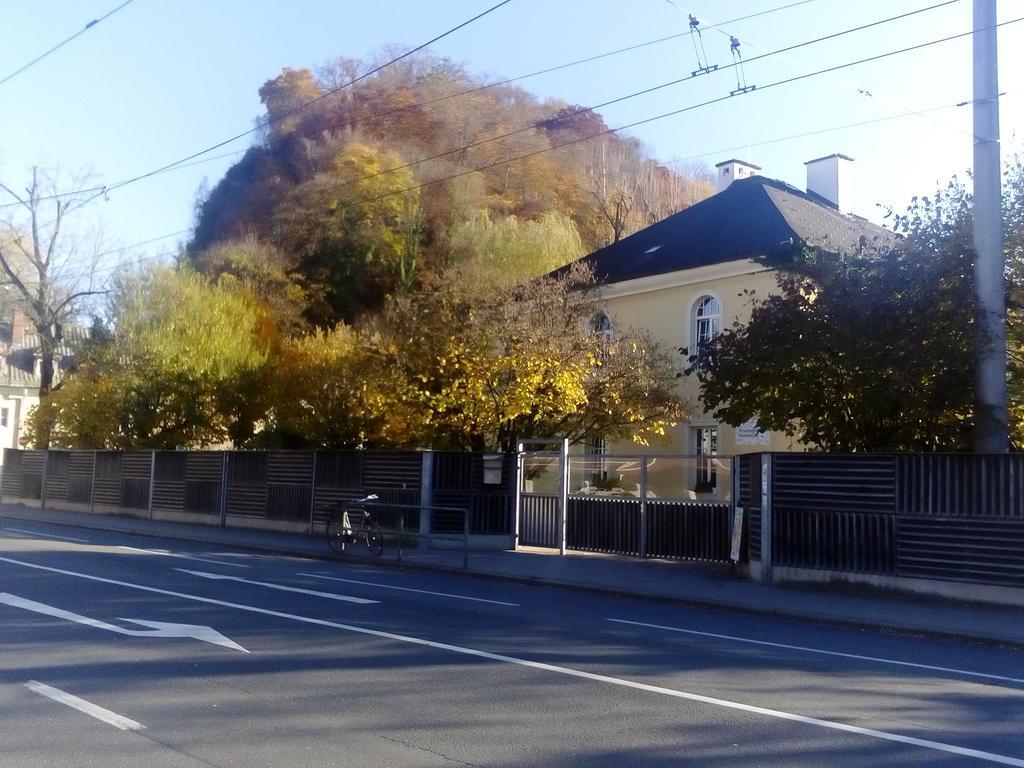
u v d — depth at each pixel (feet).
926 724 24.54
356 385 77.87
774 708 25.67
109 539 77.92
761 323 57.06
